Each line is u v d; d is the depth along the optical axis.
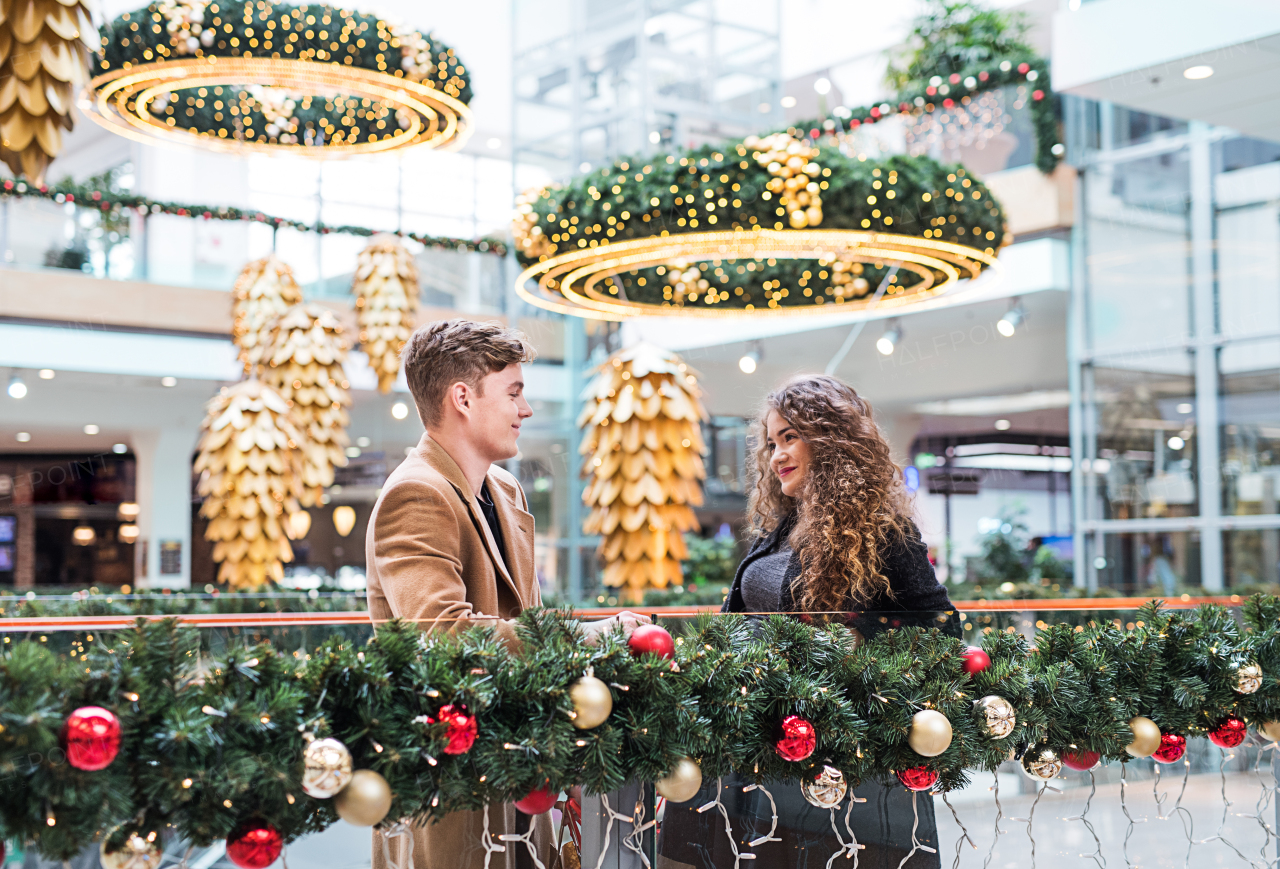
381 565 1.64
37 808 1.06
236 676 1.20
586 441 5.61
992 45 9.25
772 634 1.51
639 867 1.44
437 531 1.65
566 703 1.30
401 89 4.30
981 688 1.54
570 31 12.30
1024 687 1.53
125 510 16.73
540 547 12.90
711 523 14.48
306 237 12.30
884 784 1.57
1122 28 6.60
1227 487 9.28
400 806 1.24
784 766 1.46
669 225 4.36
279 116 5.23
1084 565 10.07
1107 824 1.73
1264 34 5.95
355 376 11.98
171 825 1.16
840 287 5.89
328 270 12.25
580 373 12.81
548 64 12.55
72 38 2.62
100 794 1.06
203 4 3.96
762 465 2.16
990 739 1.52
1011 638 1.64
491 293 12.83
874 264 5.76
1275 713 1.76
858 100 13.04
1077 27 6.84
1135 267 9.70
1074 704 1.58
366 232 11.88
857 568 1.73
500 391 1.79
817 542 1.78
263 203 13.78
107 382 12.02
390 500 1.67
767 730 1.45
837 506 1.78
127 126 5.05
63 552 17.25
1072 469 10.16
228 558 6.33
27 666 1.09
